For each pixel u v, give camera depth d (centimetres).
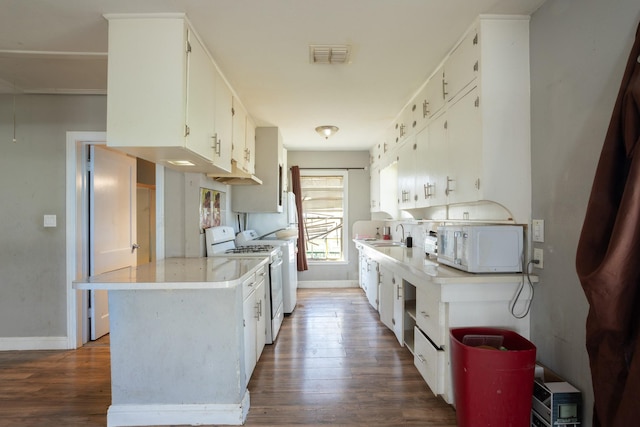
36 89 289
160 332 191
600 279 123
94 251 310
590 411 152
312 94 299
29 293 295
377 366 260
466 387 167
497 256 195
